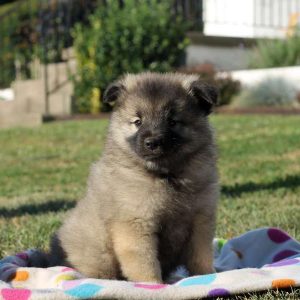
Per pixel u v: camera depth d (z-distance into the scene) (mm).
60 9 4000
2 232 1385
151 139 1041
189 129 1079
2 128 3441
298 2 4215
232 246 1188
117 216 1030
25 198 1818
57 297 893
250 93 3455
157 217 1039
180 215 1058
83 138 2885
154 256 1036
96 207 1063
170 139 1055
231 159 2209
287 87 3385
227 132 2715
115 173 1057
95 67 3533
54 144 2811
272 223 1384
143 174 1049
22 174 2256
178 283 963
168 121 1076
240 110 3357
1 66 4609
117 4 3650
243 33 4086
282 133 2617
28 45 4391
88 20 3965
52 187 2000
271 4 4125
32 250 1165
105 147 1115
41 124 3441
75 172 2232
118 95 1130
